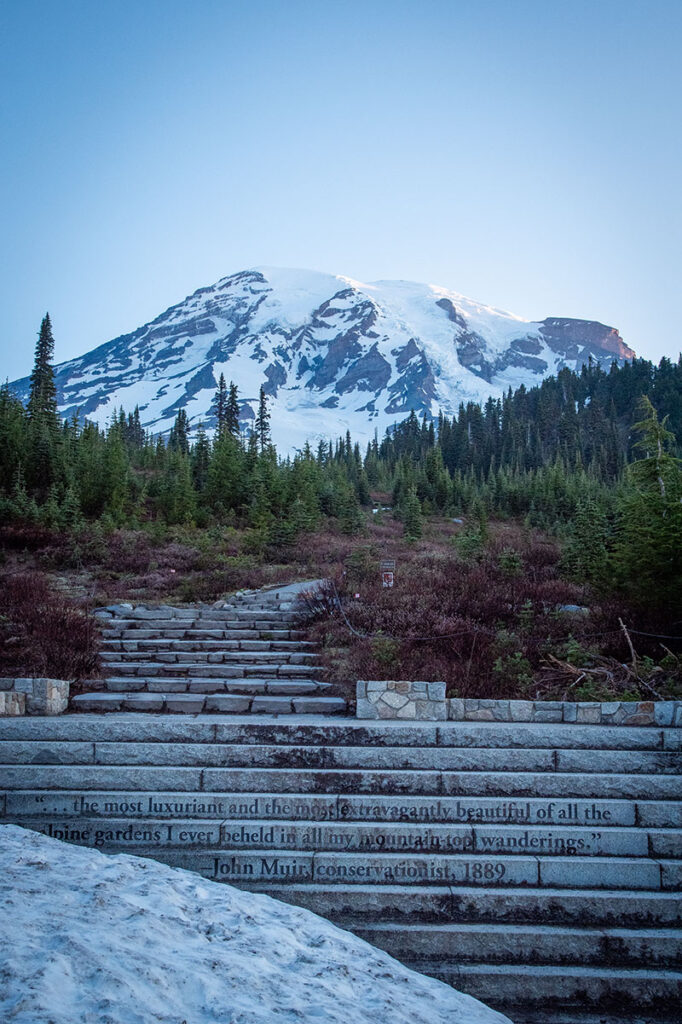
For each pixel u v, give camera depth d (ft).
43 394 189.88
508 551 70.33
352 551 83.05
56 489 104.22
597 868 21.35
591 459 374.63
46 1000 12.83
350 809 23.39
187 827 22.57
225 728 27.25
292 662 40.86
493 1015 16.62
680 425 404.98
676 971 18.83
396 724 27.94
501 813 23.40
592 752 25.94
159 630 46.24
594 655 39.75
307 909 20.51
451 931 19.51
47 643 39.99
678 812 23.31
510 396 543.80
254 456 152.25
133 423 353.31
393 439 480.23
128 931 16.22
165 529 97.50
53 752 25.75
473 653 39.24
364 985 16.35
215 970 15.33
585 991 18.34
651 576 44.57
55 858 20.16
